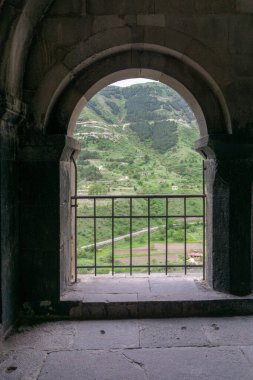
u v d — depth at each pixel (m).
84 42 3.77
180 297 3.89
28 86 3.75
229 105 3.81
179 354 3.06
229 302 3.84
